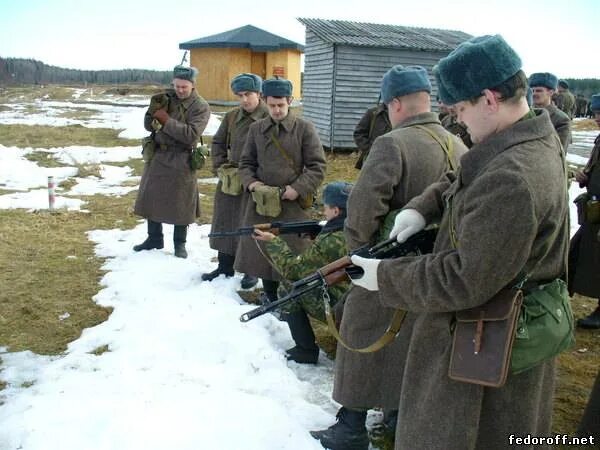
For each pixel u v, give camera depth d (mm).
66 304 4949
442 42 14492
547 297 1915
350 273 2195
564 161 1906
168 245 6691
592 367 4129
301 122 4625
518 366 1863
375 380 2832
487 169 1821
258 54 28156
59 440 2830
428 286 1895
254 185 4609
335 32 14227
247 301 5086
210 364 3787
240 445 2801
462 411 1967
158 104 5891
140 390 3350
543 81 5086
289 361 3961
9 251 6375
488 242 1750
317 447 2857
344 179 11281
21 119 20219
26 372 3797
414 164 2705
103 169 12078
